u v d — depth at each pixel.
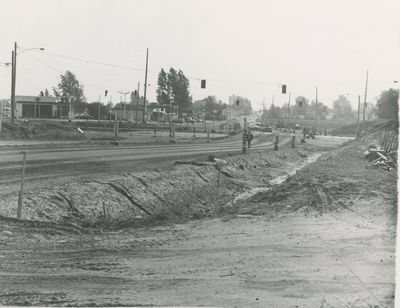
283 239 17.00
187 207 31.45
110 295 11.28
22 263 13.98
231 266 13.85
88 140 70.31
